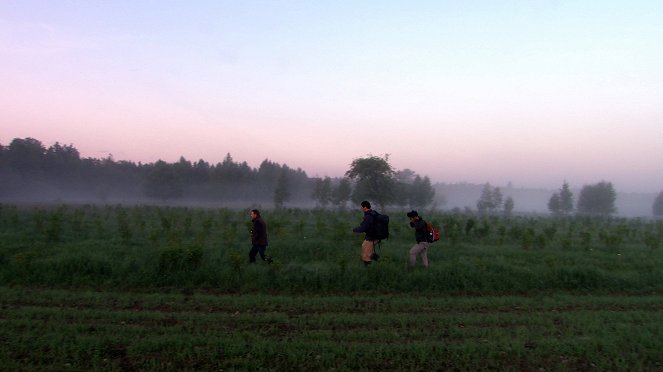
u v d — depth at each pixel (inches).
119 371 182.5
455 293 356.5
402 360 202.4
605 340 228.8
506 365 200.1
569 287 378.0
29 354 196.9
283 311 287.6
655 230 1048.2
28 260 370.6
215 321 257.0
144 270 372.5
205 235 642.2
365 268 392.2
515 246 626.5
